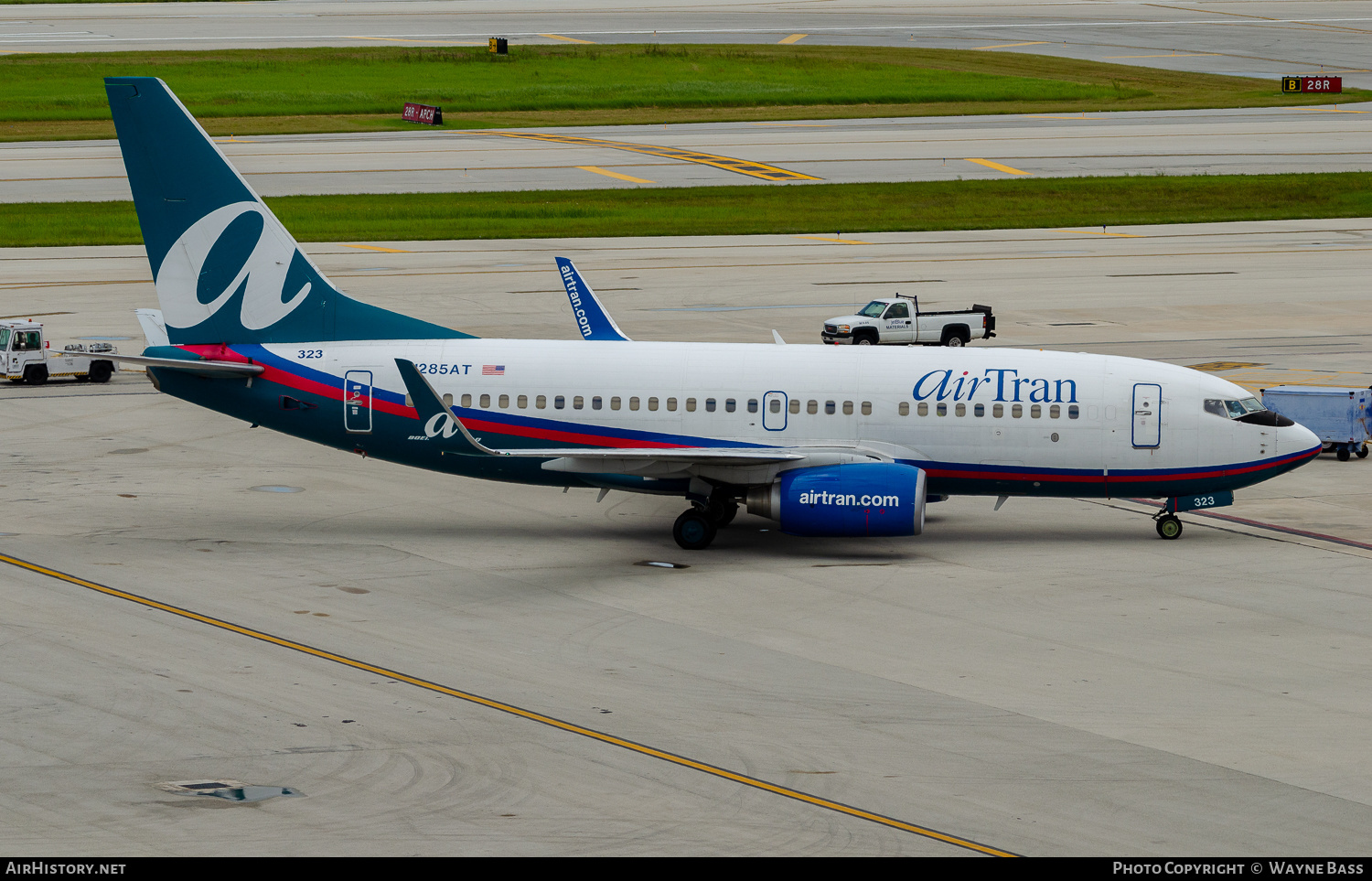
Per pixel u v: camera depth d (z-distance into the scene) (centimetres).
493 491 16462
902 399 14275
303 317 14738
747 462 13825
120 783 8438
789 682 10369
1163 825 8062
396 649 10962
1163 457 14175
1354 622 11888
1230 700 10075
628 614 11969
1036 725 9569
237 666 10481
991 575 13250
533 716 9612
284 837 7756
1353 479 17400
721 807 8238
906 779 8669
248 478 16788
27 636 11038
